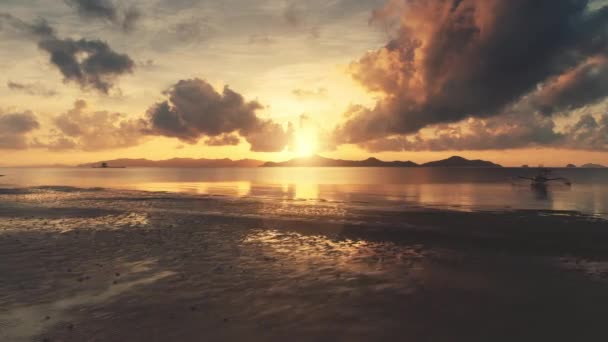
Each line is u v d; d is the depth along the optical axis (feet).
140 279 38.83
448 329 27.32
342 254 50.78
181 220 81.56
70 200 130.11
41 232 66.03
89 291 35.04
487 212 96.43
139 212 95.61
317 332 26.55
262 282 38.11
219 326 27.45
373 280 39.04
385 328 27.37
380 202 128.36
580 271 42.86
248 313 29.96
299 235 64.54
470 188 230.48
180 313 29.91
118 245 55.52
